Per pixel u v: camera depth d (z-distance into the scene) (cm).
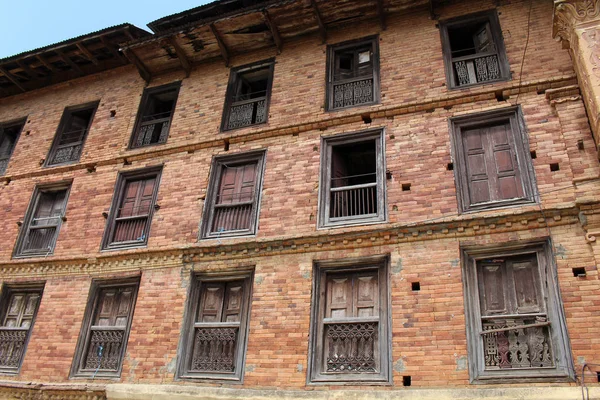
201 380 965
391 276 938
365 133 1135
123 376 1023
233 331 1007
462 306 866
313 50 1345
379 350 895
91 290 1182
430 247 941
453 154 1030
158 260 1143
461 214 959
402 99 1150
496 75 1126
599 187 863
